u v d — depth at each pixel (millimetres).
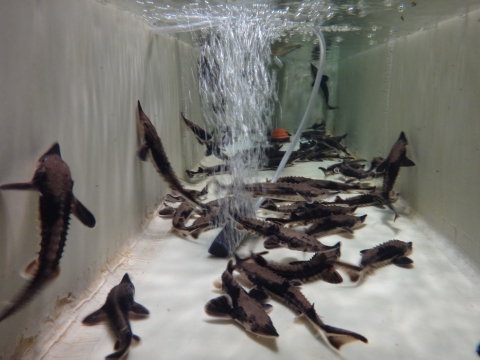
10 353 234
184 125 733
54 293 282
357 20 668
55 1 274
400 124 672
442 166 479
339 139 1088
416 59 598
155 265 401
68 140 298
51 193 235
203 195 615
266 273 343
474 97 403
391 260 405
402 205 606
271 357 266
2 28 217
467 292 357
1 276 226
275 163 840
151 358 262
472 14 411
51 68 271
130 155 443
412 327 305
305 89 1400
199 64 778
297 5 573
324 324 283
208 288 354
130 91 439
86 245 333
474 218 396
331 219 476
